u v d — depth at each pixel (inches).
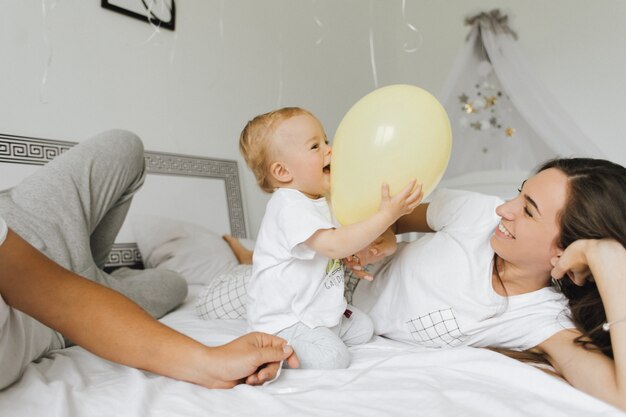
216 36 107.3
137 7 92.5
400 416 26.0
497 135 117.8
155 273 61.6
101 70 87.3
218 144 106.5
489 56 114.8
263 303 41.2
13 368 30.5
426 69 160.9
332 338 38.4
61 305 30.5
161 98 96.4
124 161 53.9
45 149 78.5
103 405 27.7
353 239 35.8
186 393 29.6
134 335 31.5
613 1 126.5
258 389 31.0
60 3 82.0
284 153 42.0
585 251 34.0
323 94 135.6
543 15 137.8
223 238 91.6
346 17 144.8
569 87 134.0
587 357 34.0
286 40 124.7
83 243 46.4
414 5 162.7
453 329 40.5
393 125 34.6
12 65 76.4
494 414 26.1
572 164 37.4
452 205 45.8
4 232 27.8
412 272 43.0
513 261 39.0
